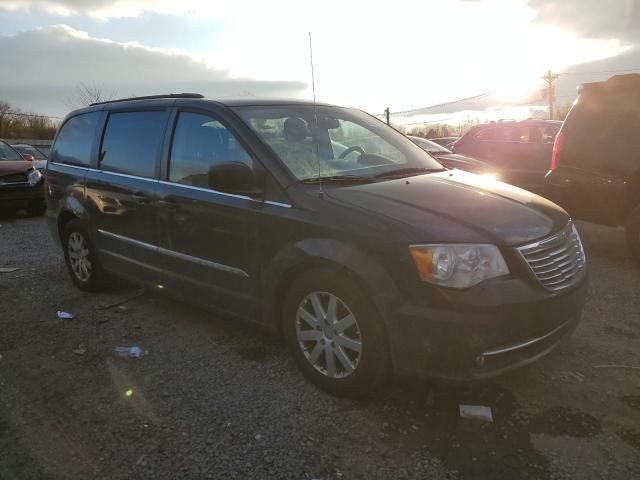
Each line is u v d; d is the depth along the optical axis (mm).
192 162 3980
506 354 2789
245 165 3453
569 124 6137
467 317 2697
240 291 3666
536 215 3256
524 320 2795
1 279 5887
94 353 3955
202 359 3805
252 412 3113
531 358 2914
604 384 3303
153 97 4617
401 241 2824
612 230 7660
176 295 4230
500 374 2822
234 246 3613
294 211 3260
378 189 3389
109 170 4766
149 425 3018
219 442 2846
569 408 3057
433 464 2621
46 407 3246
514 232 2957
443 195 3342
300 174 3461
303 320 3330
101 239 4902
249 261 3541
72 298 5180
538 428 2879
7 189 10297
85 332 4336
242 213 3516
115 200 4605
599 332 4047
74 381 3551
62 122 5762
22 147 18547
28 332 4371
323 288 3154
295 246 3209
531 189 8789
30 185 10641
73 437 2932
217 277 3805
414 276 2777
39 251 7316
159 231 4195
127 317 4641
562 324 3041
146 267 4430
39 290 5449
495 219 3037
